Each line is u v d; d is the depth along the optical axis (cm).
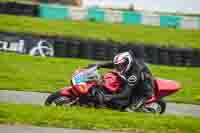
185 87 3775
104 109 2178
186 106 2828
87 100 2211
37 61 4550
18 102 2411
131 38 6519
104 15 7606
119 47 4819
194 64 4897
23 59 4594
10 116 1823
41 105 2178
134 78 2219
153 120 1930
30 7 7181
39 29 6431
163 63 4847
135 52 4797
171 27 7594
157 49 4834
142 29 7175
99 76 2231
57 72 4047
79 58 4872
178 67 4847
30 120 1791
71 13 7500
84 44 4856
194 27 7625
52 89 3134
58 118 1841
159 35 6888
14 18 6831
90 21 7412
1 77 3506
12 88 2986
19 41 4944
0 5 7025
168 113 2453
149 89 2259
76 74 2228
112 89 2220
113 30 6931
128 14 7644
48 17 7356
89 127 1766
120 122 1855
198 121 1988
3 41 4944
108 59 4831
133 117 1977
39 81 3475
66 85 3403
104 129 1759
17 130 1656
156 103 2280
